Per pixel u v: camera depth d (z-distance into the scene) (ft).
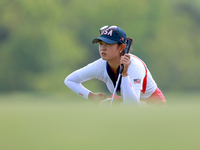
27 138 14.57
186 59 361.51
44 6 348.18
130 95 37.42
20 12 346.95
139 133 15.33
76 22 357.61
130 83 37.63
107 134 15.15
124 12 354.74
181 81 359.25
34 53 337.93
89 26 359.46
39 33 343.26
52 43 340.80
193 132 15.52
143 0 357.82
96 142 13.94
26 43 339.16
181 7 384.88
